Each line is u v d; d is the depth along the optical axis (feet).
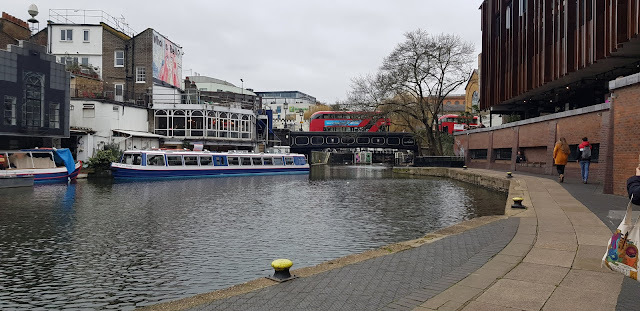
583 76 82.53
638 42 59.77
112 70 143.84
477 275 18.44
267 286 17.89
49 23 141.08
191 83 189.06
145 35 144.25
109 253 33.63
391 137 191.21
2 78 90.22
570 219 31.48
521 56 101.76
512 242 24.66
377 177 133.18
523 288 16.31
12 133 92.53
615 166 46.55
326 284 18.04
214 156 132.87
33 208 57.52
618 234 11.44
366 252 24.03
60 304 23.32
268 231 42.09
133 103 138.10
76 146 116.06
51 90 100.94
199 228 43.65
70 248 35.27
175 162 121.60
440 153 157.38
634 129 43.29
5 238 38.88
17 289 25.63
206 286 26.08
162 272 28.78
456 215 51.90
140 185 96.02
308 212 54.75
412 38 145.69
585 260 20.17
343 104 162.61
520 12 102.06
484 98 129.90
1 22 124.67
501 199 68.54
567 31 78.79
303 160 162.50
